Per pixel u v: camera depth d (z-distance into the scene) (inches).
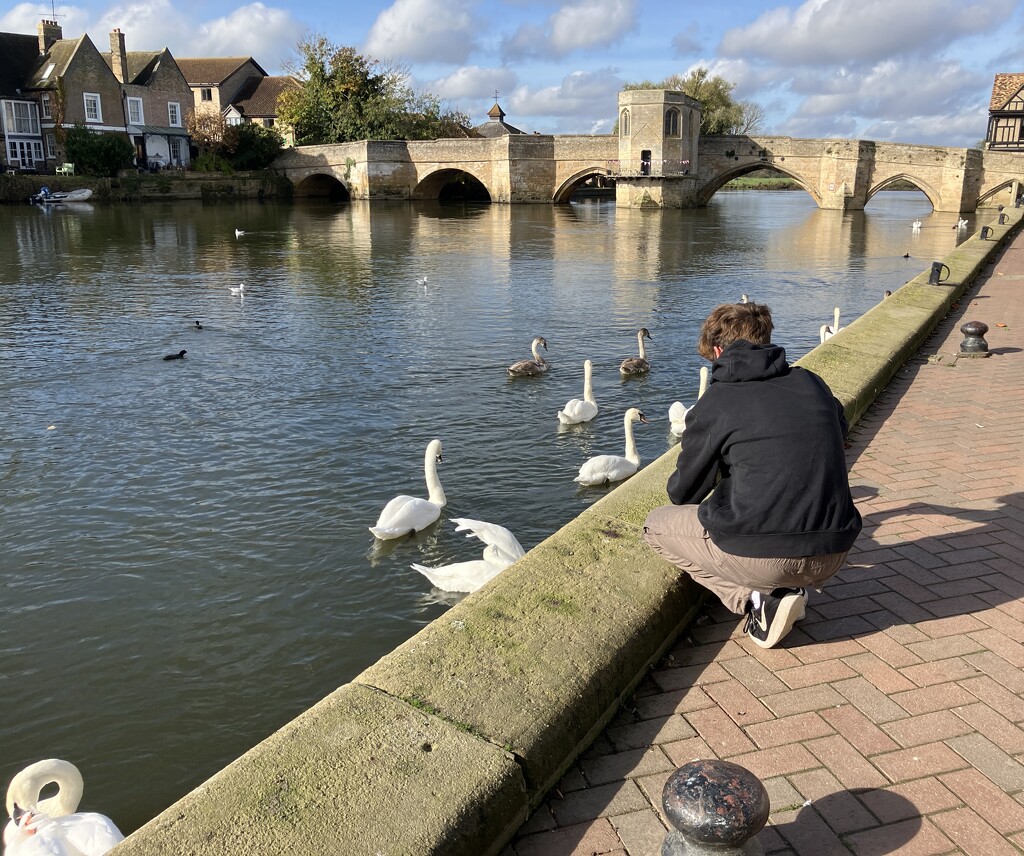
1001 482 244.7
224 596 318.3
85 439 478.3
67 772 174.4
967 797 125.0
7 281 1063.0
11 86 2876.5
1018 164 2449.6
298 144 3380.9
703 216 2389.3
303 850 103.4
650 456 458.0
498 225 2039.9
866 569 193.5
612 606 158.2
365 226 1980.8
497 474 434.3
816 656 161.3
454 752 120.0
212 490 410.6
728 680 155.2
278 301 928.9
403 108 3444.9
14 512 385.7
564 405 548.4
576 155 2854.3
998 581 186.2
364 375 613.9
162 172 2965.1
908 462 263.6
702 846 102.7
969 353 410.6
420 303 919.7
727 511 149.4
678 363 655.8
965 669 155.3
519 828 122.1
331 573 335.6
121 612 308.2
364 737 122.8
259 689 267.3
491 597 161.0
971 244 930.1
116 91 3014.3
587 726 136.9
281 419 514.3
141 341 719.7
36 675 273.4
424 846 104.4
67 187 2620.6
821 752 135.3
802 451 144.3
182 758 238.2
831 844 117.2
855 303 956.6
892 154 2566.4
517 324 804.0
